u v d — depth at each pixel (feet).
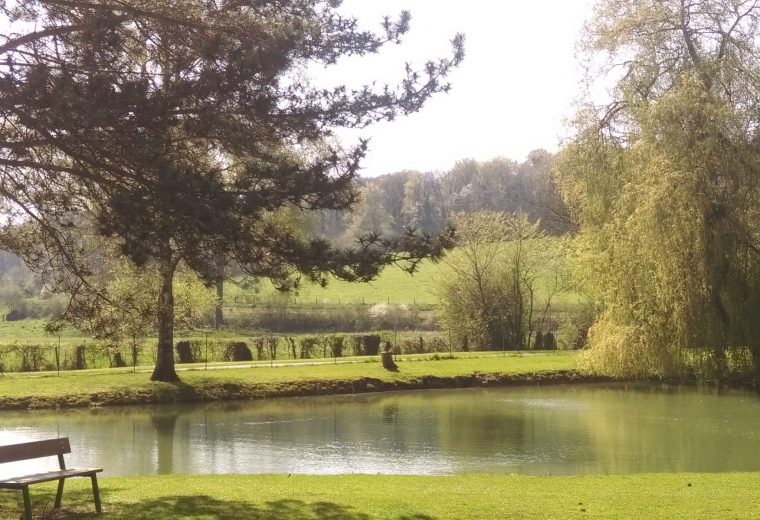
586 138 93.66
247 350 136.56
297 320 182.60
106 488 42.65
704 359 85.40
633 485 44.57
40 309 172.24
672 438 70.90
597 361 87.56
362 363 121.90
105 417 84.48
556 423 80.07
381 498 39.11
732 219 80.69
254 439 71.00
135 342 119.55
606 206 92.43
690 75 83.46
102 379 102.27
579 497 39.96
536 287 173.68
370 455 63.16
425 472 56.80
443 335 164.96
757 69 83.46
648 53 87.45
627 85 88.12
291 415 86.22
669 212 79.46
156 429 76.33
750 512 35.78
